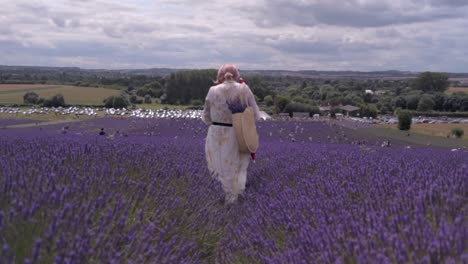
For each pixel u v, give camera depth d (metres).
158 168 6.22
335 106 144.00
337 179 6.16
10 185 3.74
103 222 3.49
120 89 147.25
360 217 3.99
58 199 3.59
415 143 42.91
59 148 6.27
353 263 3.18
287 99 111.88
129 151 6.81
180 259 3.93
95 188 4.52
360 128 61.16
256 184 7.69
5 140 8.03
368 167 6.65
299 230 4.25
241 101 7.26
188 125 45.31
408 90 180.50
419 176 5.20
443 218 3.27
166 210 4.71
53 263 2.79
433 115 147.50
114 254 3.19
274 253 4.15
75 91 130.62
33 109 93.12
